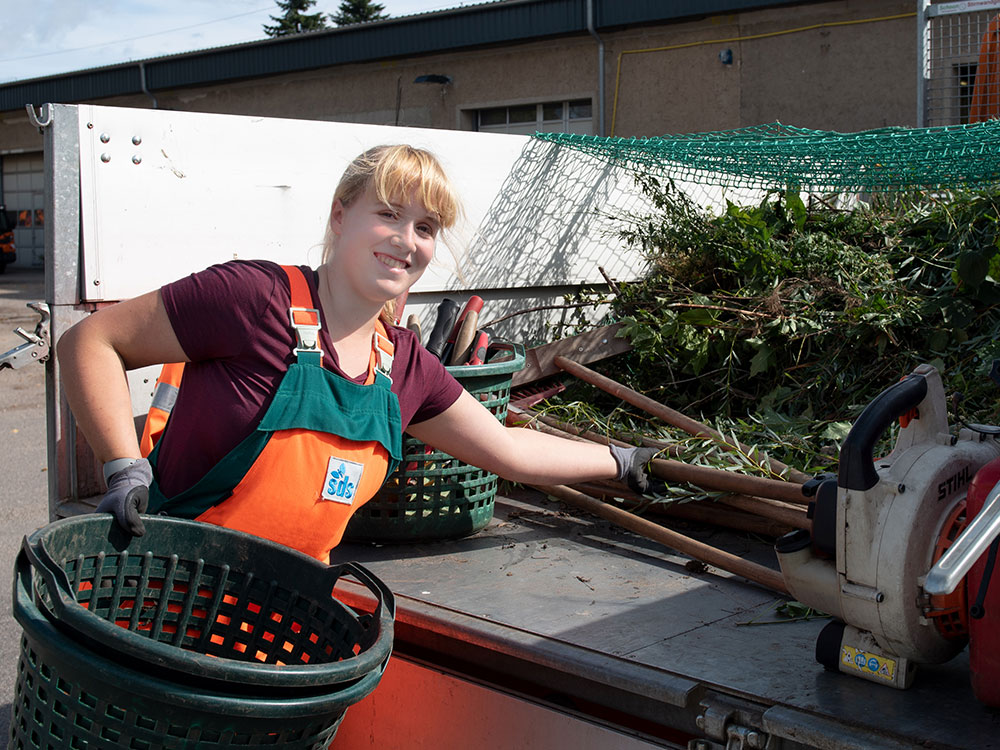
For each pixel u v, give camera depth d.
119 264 2.54
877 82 11.27
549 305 3.87
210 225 2.72
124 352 1.69
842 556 1.53
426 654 1.98
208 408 1.70
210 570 1.68
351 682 1.41
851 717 1.44
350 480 1.74
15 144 22.16
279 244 2.89
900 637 1.49
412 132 3.29
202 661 1.24
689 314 3.48
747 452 2.73
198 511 1.73
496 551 2.34
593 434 2.94
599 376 3.34
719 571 2.19
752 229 3.84
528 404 3.30
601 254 4.14
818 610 1.69
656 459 2.55
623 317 3.79
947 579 1.12
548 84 13.86
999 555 1.38
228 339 1.67
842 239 3.96
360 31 15.02
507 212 3.68
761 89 12.07
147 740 1.28
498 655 1.83
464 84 14.56
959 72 6.57
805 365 3.35
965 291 3.36
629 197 4.25
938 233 3.80
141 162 2.56
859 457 1.50
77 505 2.52
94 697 1.29
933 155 3.30
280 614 1.71
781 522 2.33
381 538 2.35
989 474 1.44
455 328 2.90
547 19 13.32
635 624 1.84
